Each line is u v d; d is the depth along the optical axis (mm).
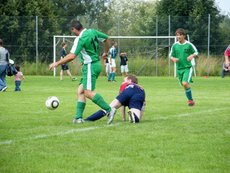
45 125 12938
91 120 13758
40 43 49500
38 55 49500
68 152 9336
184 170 8023
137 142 10359
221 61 48688
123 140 10586
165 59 48844
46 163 8430
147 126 12727
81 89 13555
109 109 13562
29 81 36312
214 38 49312
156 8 58094
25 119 14203
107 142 10344
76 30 13430
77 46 13133
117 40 49750
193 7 55000
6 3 51594
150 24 51500
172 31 50125
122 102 13383
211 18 49656
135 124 13141
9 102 19562
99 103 13469
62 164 8367
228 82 36375
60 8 79000
